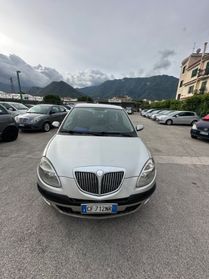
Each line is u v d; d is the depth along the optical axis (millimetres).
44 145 6121
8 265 1680
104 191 1980
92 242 1985
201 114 18234
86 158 2135
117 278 1604
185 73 32719
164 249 1942
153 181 2287
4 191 2992
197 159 5328
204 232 2230
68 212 2041
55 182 2039
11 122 6406
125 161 2148
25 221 2268
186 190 3326
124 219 2381
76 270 1661
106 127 3160
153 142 7688
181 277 1638
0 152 5195
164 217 2482
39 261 1732
